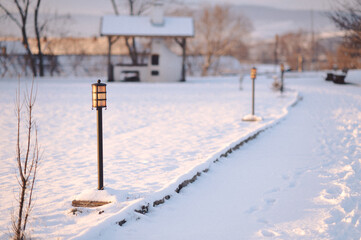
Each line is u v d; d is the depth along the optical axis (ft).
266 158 26.03
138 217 14.97
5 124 40.96
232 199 17.79
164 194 17.17
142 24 120.88
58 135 35.27
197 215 15.74
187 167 22.54
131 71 121.80
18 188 19.38
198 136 33.58
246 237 13.62
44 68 149.59
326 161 24.97
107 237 13.23
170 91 87.10
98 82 16.96
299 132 36.35
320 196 17.92
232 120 43.16
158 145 30.04
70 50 168.25
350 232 13.65
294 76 157.99
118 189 18.21
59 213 15.64
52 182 20.40
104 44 171.73
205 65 182.91
